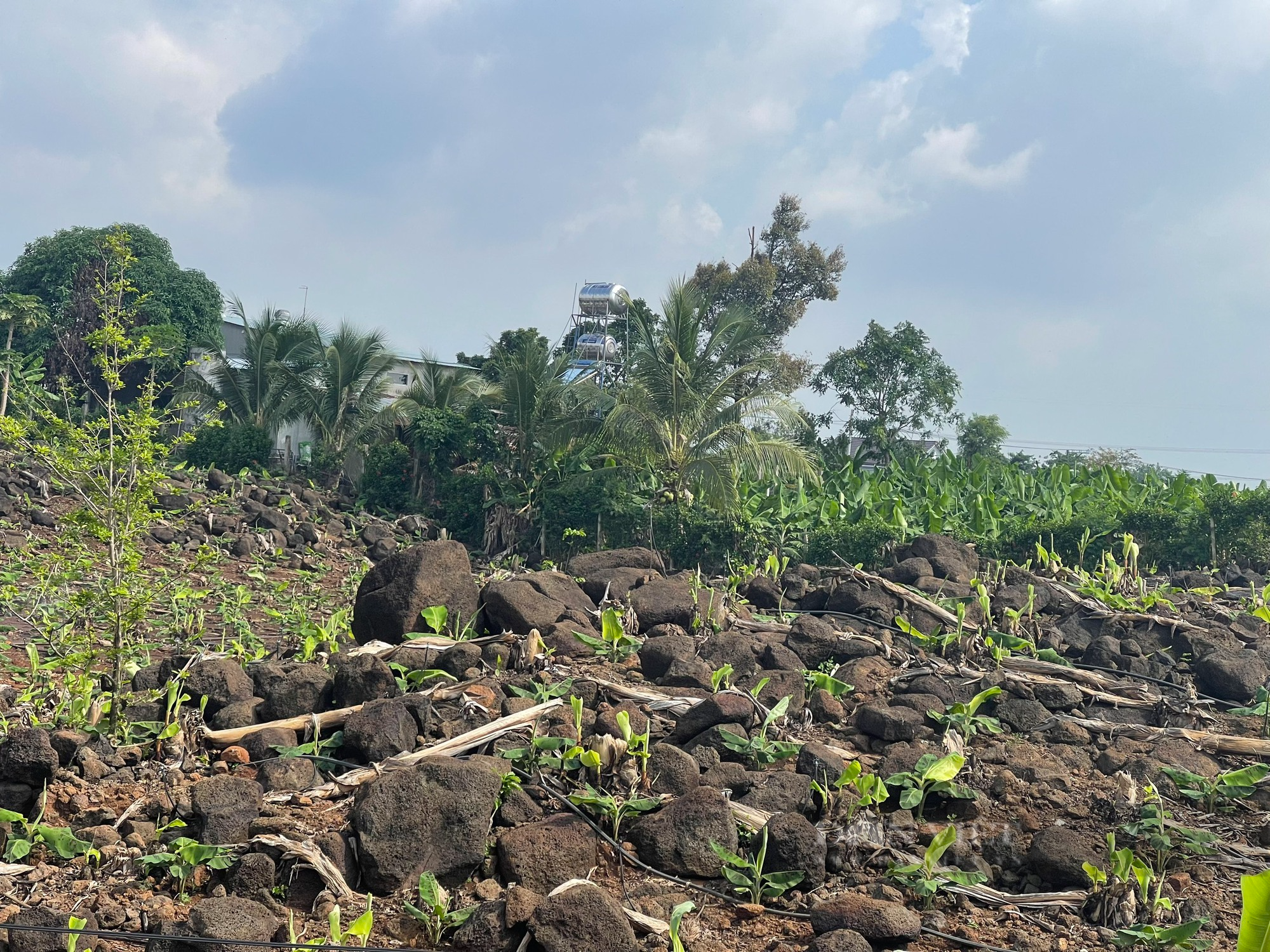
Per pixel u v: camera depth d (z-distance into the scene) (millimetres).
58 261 38656
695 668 8523
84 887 5672
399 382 44406
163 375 34781
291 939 4945
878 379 43031
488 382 34594
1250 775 6891
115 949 5117
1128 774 7066
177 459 32219
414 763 6746
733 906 5676
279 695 7742
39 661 10117
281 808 6336
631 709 7598
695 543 24391
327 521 26000
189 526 21844
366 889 5676
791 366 42094
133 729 7504
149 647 10797
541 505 26625
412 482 30234
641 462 25547
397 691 7977
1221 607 13062
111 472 7582
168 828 6137
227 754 7094
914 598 11375
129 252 7938
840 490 27266
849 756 7395
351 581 17938
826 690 8398
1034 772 7195
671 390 24422
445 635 9742
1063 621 11172
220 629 13008
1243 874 6250
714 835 5934
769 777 6629
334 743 7172
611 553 13562
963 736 7676
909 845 6297
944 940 5453
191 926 5008
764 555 23688
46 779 6414
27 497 21531
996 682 8656
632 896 5664
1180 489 24703
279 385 34094
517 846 5785
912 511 25312
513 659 8906
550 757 6828
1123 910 5680
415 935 5297
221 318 42469
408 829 5707
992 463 39438
